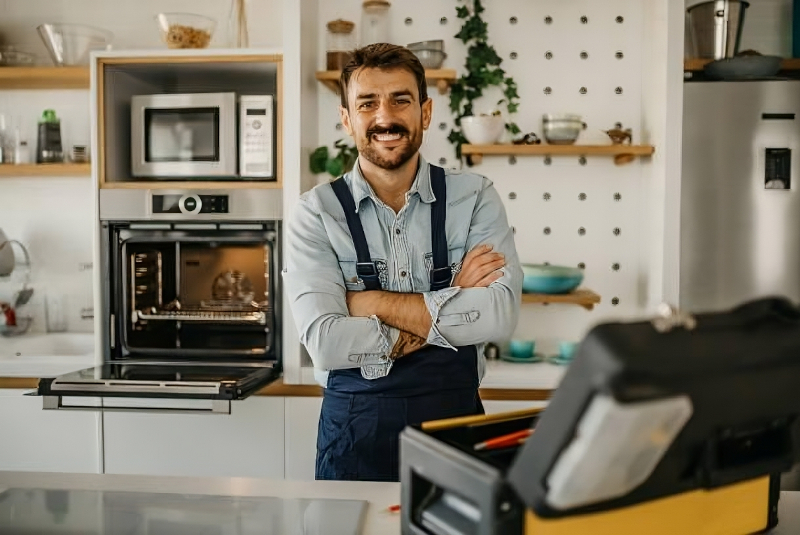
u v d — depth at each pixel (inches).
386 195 70.4
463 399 68.2
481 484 31.0
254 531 40.9
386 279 70.0
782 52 113.7
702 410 27.0
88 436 104.3
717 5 103.7
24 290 118.5
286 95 102.2
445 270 70.4
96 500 46.2
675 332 25.3
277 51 102.3
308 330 66.5
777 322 27.9
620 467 26.5
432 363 66.9
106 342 105.9
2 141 116.3
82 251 123.4
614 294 115.8
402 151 66.1
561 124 106.0
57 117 120.6
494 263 68.9
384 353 65.6
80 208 123.0
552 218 115.6
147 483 50.3
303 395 103.3
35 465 105.0
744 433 30.8
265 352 104.0
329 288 67.9
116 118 107.8
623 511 31.7
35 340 117.1
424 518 36.0
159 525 42.0
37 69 108.8
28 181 122.3
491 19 114.7
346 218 69.5
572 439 25.2
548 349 116.8
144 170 105.6
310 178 111.3
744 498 35.6
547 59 114.7
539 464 26.5
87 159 115.9
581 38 114.3
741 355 25.9
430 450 34.8
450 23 115.0
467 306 66.4
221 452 103.4
